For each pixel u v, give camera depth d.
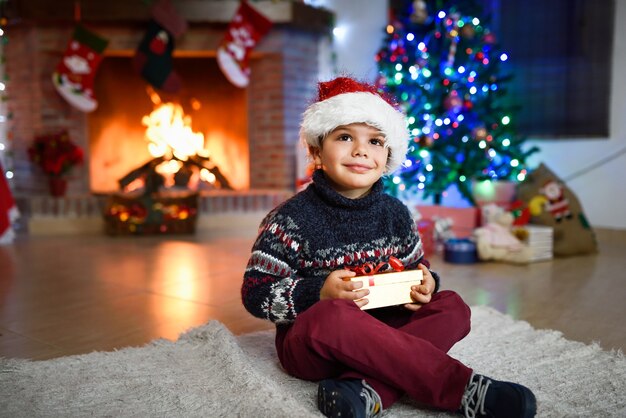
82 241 3.75
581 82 3.80
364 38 4.75
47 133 4.30
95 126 4.65
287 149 4.72
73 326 1.86
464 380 1.05
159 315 1.99
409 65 3.82
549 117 3.94
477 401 1.04
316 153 1.34
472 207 3.45
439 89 3.63
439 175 3.62
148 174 4.21
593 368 1.40
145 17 4.26
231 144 4.97
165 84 4.31
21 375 1.34
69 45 4.18
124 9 4.23
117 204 3.99
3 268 2.84
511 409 1.01
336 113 1.23
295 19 4.51
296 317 1.20
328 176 1.33
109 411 1.15
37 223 4.08
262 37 4.58
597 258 3.10
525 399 1.00
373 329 1.09
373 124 1.25
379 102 1.28
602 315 1.96
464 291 2.33
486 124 3.62
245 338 1.67
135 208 3.94
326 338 1.10
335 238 1.26
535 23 3.93
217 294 2.29
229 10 4.41
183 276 2.64
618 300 2.17
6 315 2.00
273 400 1.14
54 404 1.19
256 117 4.82
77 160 4.29
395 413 1.14
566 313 1.99
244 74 4.46
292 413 1.07
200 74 4.91
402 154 1.35
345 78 1.35
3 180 3.68
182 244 3.62
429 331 1.18
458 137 3.58
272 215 1.30
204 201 4.39
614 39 3.67
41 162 4.19
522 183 3.37
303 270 1.28
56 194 4.23
